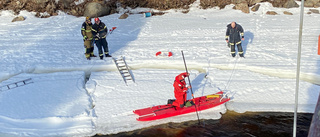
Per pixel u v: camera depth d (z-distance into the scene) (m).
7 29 16.67
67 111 9.06
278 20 16.75
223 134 8.12
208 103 8.93
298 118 8.56
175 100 8.94
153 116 8.45
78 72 11.42
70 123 8.64
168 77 10.86
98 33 12.04
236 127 8.38
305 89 9.70
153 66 11.96
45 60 12.64
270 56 12.02
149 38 14.88
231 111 9.01
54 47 14.02
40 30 16.44
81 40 14.95
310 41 13.35
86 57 12.46
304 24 15.80
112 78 10.95
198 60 12.02
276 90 9.76
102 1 19.20
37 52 13.48
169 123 8.64
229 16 17.98
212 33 15.12
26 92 10.15
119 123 8.62
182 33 15.34
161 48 13.46
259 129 8.24
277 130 8.17
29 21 17.89
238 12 18.45
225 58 12.09
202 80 10.62
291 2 18.50
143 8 19.50
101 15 18.81
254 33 14.78
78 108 9.20
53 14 18.80
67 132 8.31
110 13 19.20
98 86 10.43
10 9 18.92
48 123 8.62
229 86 10.11
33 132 8.33
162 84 10.38
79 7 19.06
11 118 8.73
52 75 11.29
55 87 10.41
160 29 16.14
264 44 13.28
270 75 10.77
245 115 8.81
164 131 8.34
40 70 11.98
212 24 16.61
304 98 9.29
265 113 8.84
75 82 10.70
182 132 8.27
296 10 18.30
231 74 10.84
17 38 15.31
